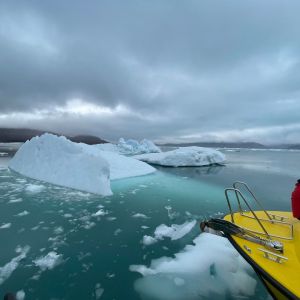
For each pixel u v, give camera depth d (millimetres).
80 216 6512
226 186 11898
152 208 7551
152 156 23156
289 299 2508
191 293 3611
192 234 5605
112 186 10617
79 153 10586
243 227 3854
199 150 22875
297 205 3744
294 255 3156
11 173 12086
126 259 4469
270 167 22500
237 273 4090
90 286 3701
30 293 3496
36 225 5797
